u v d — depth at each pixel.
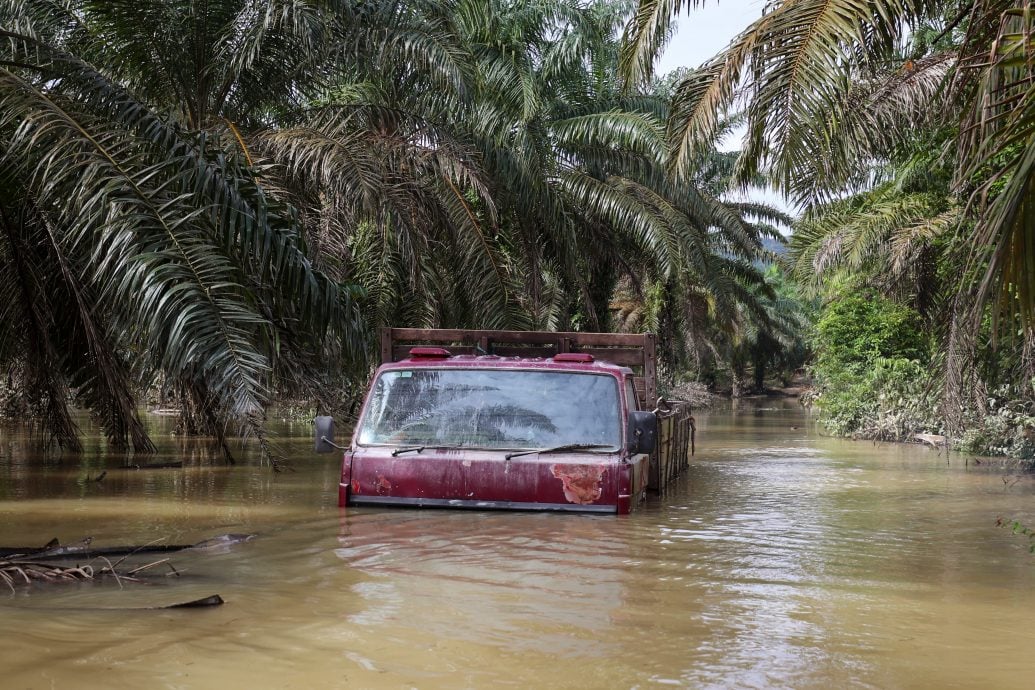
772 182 10.62
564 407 8.52
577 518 8.04
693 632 4.79
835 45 10.05
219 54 16.81
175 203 10.52
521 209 21.88
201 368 9.85
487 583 5.73
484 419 8.54
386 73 18.09
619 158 26.86
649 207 25.38
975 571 6.82
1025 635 4.91
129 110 11.54
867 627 5.01
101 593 5.43
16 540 7.50
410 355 9.11
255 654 4.27
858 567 6.80
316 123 18.55
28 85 10.86
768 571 6.45
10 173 12.09
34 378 15.14
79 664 4.08
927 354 29.11
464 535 7.22
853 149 14.50
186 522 8.38
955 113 13.05
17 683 3.82
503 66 22.61
